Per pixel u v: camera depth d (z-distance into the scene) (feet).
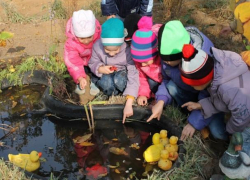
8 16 18.81
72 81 13.91
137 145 11.39
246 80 9.07
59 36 16.87
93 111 12.26
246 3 9.29
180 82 11.07
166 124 11.54
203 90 10.45
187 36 10.09
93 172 10.28
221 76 9.02
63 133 12.03
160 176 9.29
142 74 12.22
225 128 10.53
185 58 8.91
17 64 14.80
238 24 9.82
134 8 14.19
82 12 12.00
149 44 10.68
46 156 10.94
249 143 9.23
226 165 8.34
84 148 11.34
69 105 12.42
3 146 11.32
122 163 10.60
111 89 12.69
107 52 11.62
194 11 18.60
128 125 12.31
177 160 9.77
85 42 12.30
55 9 19.07
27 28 17.90
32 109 12.95
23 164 10.00
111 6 14.20
